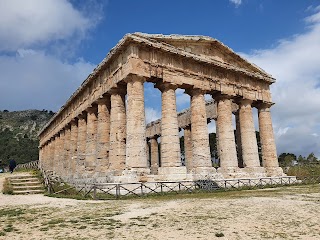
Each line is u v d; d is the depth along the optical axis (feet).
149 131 194.49
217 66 117.50
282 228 35.35
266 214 44.21
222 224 37.86
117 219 43.19
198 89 111.55
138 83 96.07
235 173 112.57
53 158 198.90
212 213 45.98
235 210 48.39
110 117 108.99
